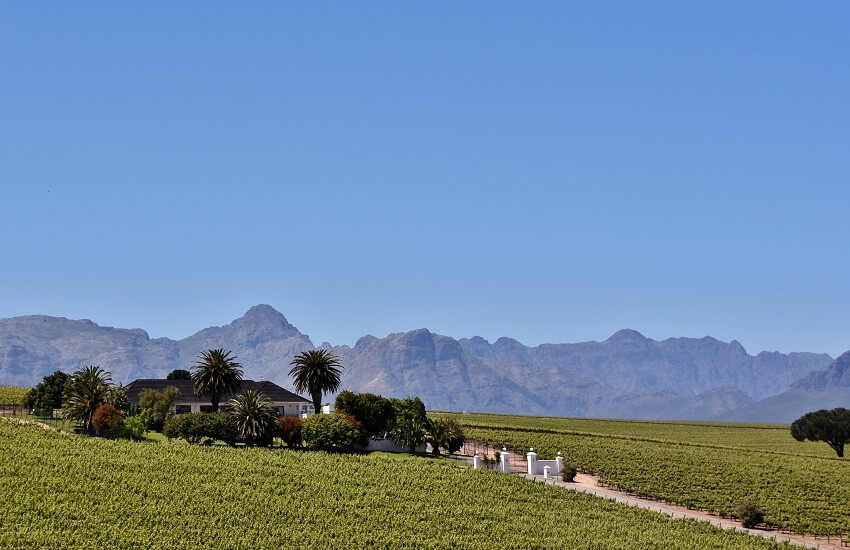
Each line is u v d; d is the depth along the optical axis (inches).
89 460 3641.7
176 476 3513.8
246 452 4106.8
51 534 2719.0
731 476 4773.6
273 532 2979.8
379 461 4156.0
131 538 2773.1
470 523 3307.1
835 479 4837.6
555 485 4141.2
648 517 3651.6
